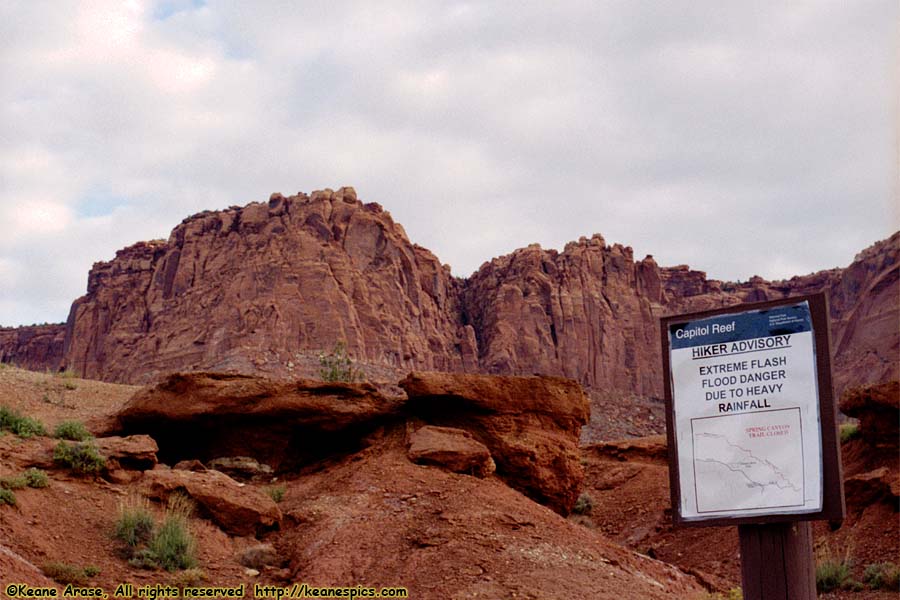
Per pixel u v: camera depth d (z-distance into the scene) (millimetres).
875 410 39719
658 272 147500
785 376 12023
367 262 125000
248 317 111438
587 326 135125
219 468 30141
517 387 31078
